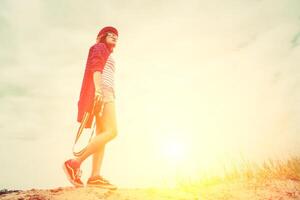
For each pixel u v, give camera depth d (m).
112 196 2.62
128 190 2.92
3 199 2.35
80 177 2.75
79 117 2.96
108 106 2.89
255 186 4.14
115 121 2.90
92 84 2.93
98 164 2.84
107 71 3.00
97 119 2.96
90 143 2.76
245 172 4.62
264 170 4.66
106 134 2.81
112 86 2.99
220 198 3.62
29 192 2.58
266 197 3.74
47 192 2.56
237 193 3.85
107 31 3.24
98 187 2.77
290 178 4.42
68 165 2.71
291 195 3.82
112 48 3.27
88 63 3.08
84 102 2.94
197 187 3.97
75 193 2.54
